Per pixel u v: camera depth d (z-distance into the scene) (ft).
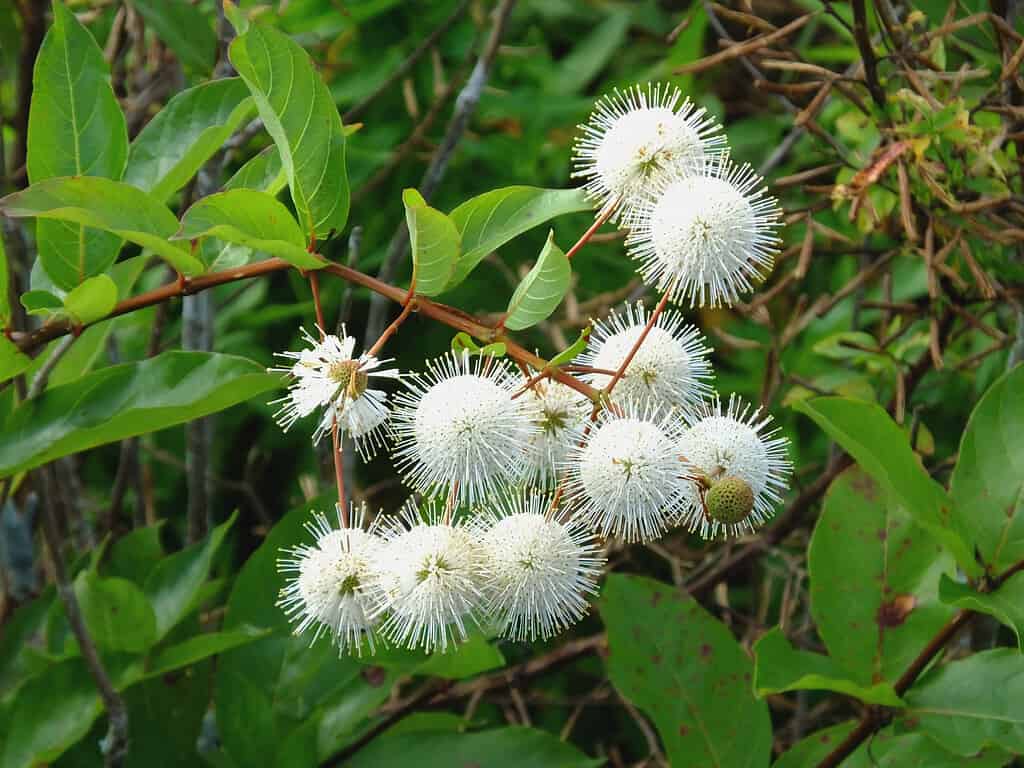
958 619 1.32
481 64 1.64
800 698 1.69
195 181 1.65
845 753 1.36
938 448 1.83
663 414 1.29
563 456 1.28
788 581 1.73
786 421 1.94
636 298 1.82
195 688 1.47
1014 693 1.30
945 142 1.52
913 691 1.33
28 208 1.17
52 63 1.28
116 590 1.43
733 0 1.95
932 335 1.51
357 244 1.51
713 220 1.22
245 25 1.24
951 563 1.37
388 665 1.40
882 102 1.55
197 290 1.26
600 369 1.26
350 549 1.24
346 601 1.24
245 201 1.20
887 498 1.40
